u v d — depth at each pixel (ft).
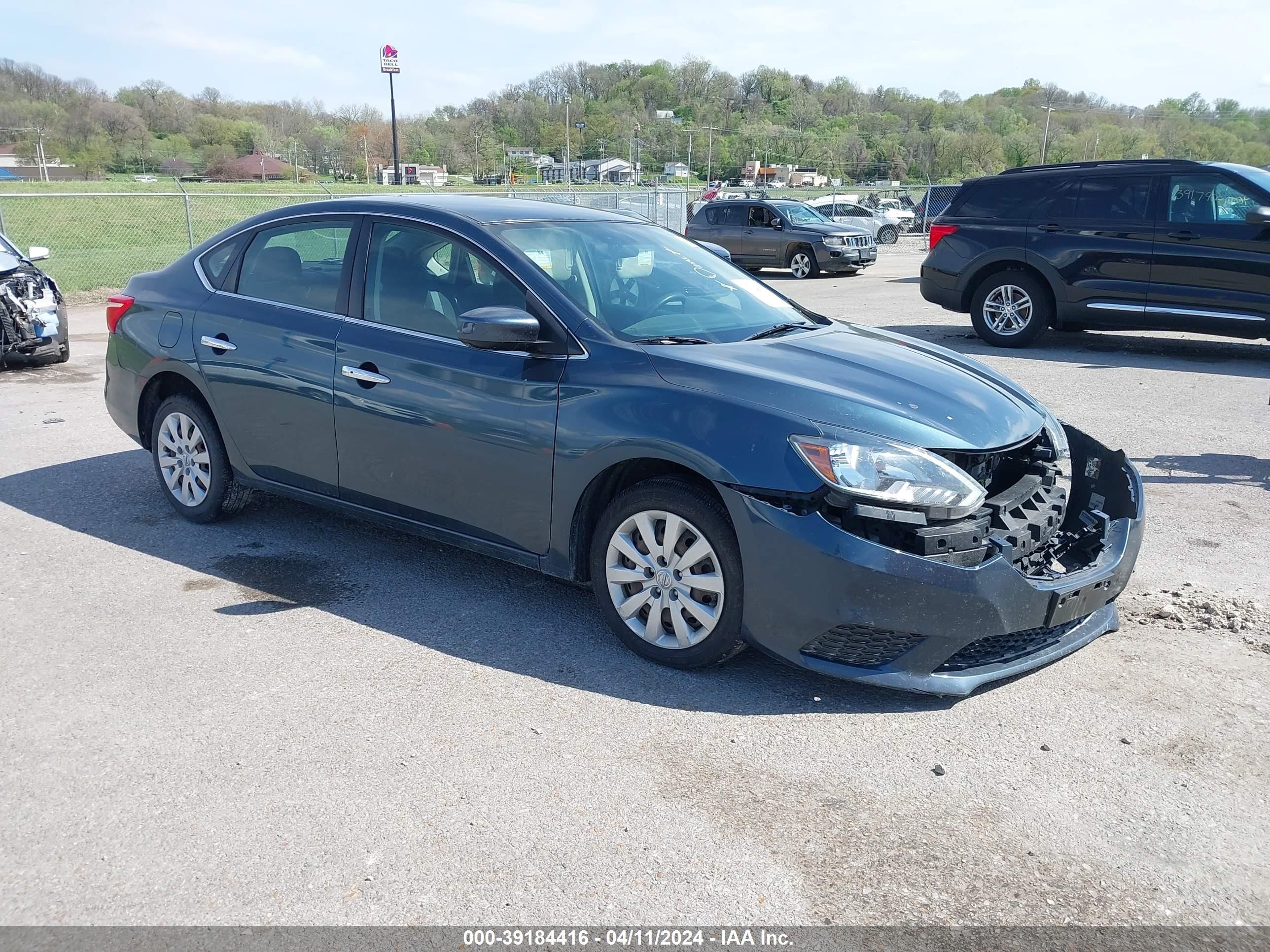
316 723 10.69
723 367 11.69
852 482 10.43
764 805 9.33
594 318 12.59
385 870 8.37
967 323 42.68
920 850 8.71
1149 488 19.30
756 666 12.08
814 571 10.52
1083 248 33.22
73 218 107.55
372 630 13.00
